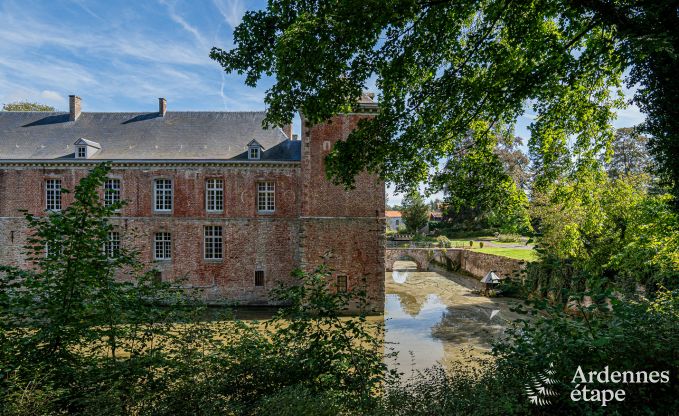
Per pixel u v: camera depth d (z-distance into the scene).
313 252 20.84
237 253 23.83
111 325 5.64
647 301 5.33
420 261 39.81
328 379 5.34
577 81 7.79
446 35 7.36
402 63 7.11
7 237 23.52
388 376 5.48
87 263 5.36
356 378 5.28
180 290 6.86
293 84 6.71
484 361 5.66
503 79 7.31
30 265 23.45
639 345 4.42
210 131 25.92
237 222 23.88
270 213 24.11
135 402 4.95
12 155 23.70
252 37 6.86
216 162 23.75
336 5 6.15
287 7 6.74
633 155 41.66
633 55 6.12
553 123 9.06
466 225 55.47
